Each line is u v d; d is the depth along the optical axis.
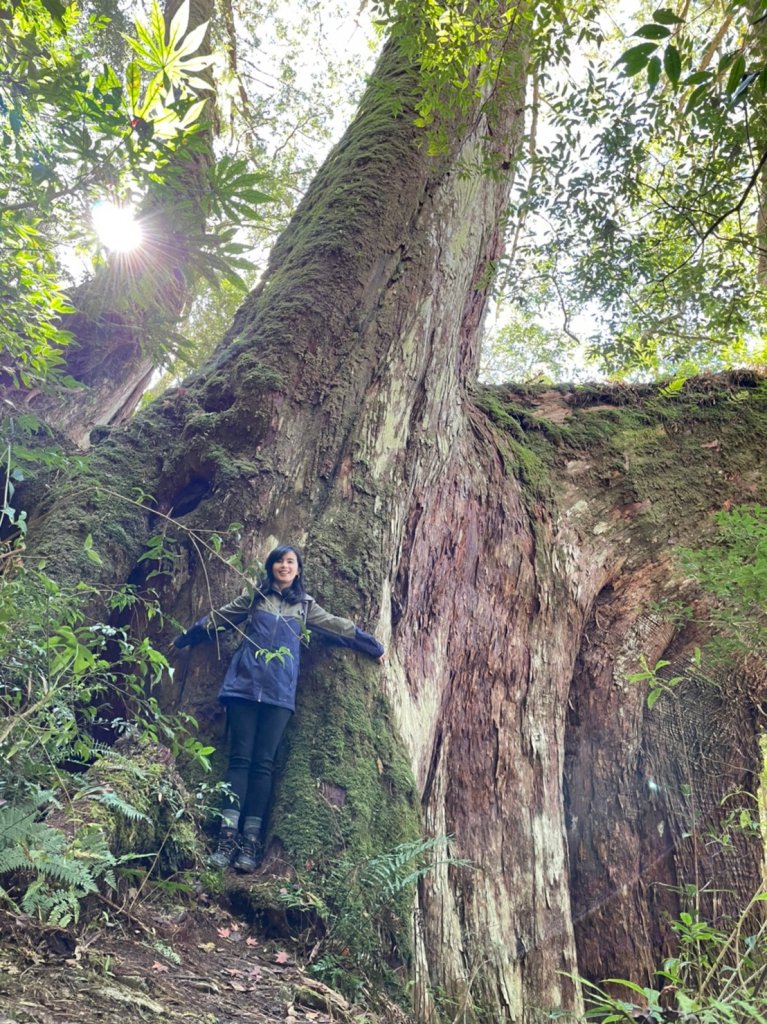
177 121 3.01
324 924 4.24
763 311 9.30
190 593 5.81
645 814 8.19
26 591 3.54
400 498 6.57
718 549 7.44
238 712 5.04
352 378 6.81
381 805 5.05
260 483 6.13
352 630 5.45
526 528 8.09
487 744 6.86
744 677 8.77
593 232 8.54
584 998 6.07
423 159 7.78
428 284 7.45
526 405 9.63
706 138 7.04
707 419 9.56
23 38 3.03
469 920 5.82
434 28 5.00
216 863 4.46
